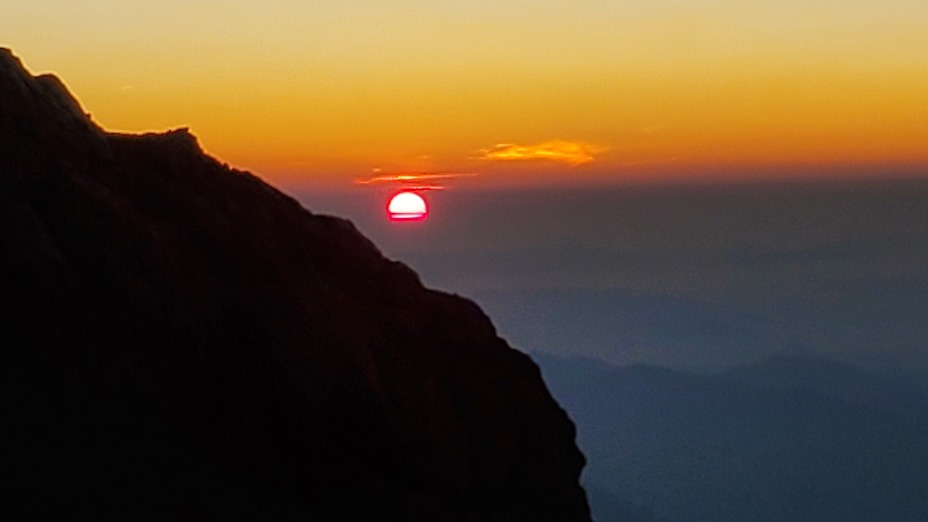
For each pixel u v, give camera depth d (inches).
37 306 542.6
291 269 609.6
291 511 522.3
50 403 507.2
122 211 577.0
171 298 562.3
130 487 484.4
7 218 553.9
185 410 549.0
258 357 567.2
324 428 567.2
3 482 460.1
